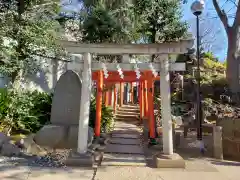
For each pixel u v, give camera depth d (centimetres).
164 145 525
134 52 530
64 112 724
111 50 532
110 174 461
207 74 1691
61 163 527
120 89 1708
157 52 525
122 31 1181
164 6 1294
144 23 1295
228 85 1346
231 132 639
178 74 1625
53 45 870
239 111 1027
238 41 1328
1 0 798
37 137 683
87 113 533
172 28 1310
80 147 527
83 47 534
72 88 736
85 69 534
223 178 440
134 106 1706
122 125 1208
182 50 515
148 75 746
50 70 1198
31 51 873
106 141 798
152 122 752
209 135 789
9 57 772
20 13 838
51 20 915
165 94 527
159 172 474
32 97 900
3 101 789
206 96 1404
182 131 923
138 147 721
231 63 1333
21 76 895
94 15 1158
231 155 603
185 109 1238
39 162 536
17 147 614
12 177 439
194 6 742
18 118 798
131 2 1214
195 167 509
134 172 473
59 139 677
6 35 780
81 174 461
